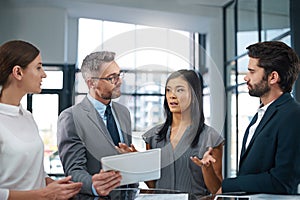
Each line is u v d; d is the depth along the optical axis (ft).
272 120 5.45
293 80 5.73
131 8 26.14
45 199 4.63
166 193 5.15
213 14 27.17
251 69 5.75
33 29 25.72
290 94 5.71
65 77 25.75
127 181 4.58
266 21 20.81
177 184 5.13
